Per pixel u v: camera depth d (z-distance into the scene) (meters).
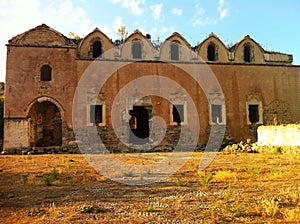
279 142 24.20
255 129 31.45
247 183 10.67
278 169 13.95
